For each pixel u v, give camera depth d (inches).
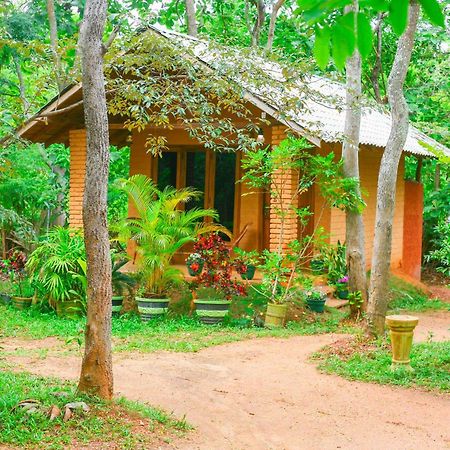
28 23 719.1
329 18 88.4
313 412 309.0
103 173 267.1
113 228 561.6
